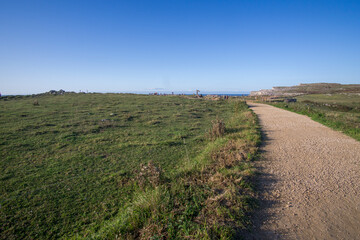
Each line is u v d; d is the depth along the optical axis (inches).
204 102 1070.4
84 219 172.1
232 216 132.0
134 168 271.9
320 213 142.7
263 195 165.2
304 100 1657.2
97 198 202.4
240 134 372.5
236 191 158.9
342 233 124.0
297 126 454.0
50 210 184.4
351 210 146.2
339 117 494.9
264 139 346.0
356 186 179.0
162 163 290.4
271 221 134.3
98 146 360.5
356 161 237.0
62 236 154.7
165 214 130.5
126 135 438.6
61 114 632.4
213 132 410.9
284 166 224.5
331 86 2994.6
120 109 753.6
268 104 1130.7
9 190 215.3
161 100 1055.6
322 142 320.5
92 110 719.7
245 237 119.5
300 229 127.2
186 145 374.3
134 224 127.3
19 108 721.6
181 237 113.9
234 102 1086.4
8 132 422.3
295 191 171.8
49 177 245.6
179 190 161.5
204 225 120.3
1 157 301.4
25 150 332.5
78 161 293.7
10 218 173.3
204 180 179.9
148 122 566.6
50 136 411.2
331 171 210.4
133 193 207.8
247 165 219.6
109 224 143.9
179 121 603.8
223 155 251.6
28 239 152.2
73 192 213.2
